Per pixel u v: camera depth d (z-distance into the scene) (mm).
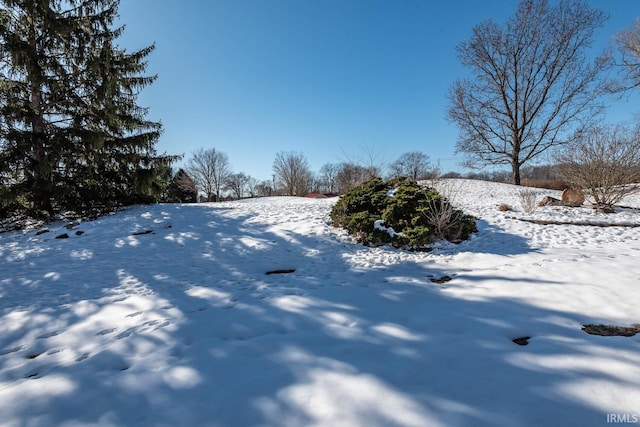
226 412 1862
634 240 6383
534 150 21141
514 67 21109
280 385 2090
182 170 37625
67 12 9812
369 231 6918
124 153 10672
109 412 1917
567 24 19469
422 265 5301
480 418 1724
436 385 2023
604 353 2316
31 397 2080
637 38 17719
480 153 22516
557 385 1985
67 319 3463
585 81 19453
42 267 5617
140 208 10781
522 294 3627
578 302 3307
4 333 3207
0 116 8648
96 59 9664
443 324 2943
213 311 3475
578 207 9414
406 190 7438
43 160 8977
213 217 9352
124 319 3398
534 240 6699
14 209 9180
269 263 5590
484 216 8766
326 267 5285
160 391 2096
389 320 3072
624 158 8922
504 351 2420
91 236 7617
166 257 6086
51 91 9758
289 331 2922
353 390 1991
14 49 8266
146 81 11008
